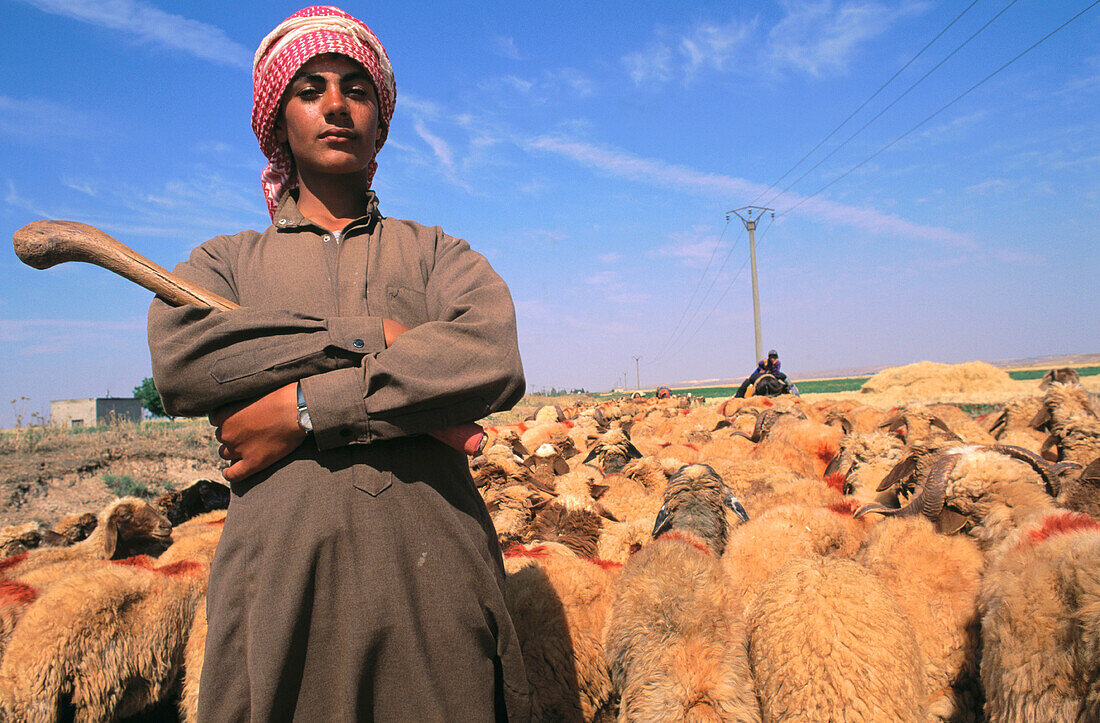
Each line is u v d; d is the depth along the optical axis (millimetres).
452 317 2221
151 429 20797
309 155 2516
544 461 8984
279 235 2439
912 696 2926
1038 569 2936
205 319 2049
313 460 2047
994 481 4074
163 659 4648
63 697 4230
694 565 3551
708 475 5188
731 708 3057
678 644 3281
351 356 2068
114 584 4535
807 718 2857
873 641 2949
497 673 2293
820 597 3125
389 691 1975
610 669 3641
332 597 1981
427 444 2174
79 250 2092
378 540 2006
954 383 47750
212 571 2123
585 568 4367
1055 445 7457
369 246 2402
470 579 2123
